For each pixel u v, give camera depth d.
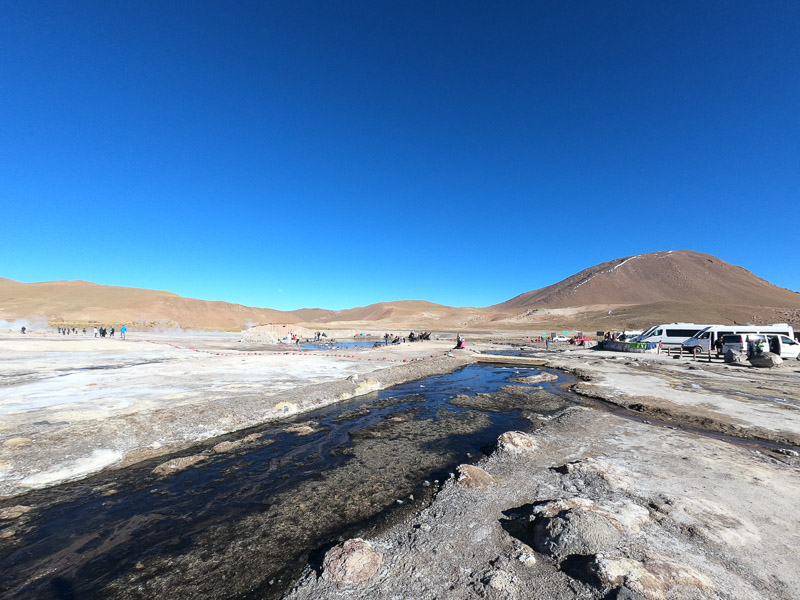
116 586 3.94
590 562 3.62
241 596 3.74
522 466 6.72
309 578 3.83
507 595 3.40
